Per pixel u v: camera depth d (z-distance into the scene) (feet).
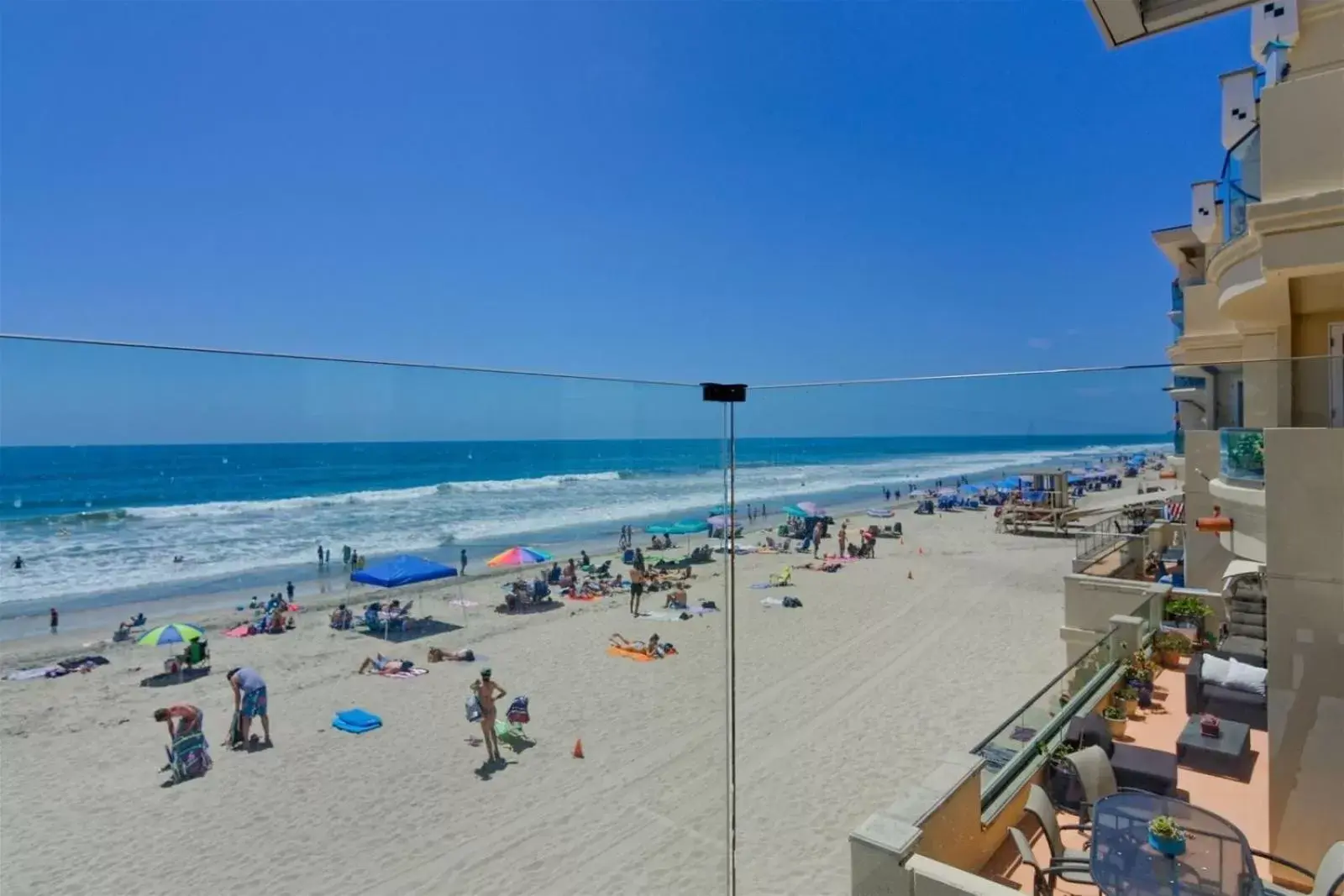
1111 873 10.19
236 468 6.77
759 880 12.76
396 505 8.02
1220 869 9.89
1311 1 16.26
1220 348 24.34
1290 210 12.92
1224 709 15.79
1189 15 7.98
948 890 9.25
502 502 9.05
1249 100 22.65
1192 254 40.06
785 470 12.36
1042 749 14.52
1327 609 10.73
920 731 18.11
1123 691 17.74
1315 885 10.14
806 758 16.76
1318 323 15.76
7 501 5.61
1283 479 11.17
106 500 6.04
